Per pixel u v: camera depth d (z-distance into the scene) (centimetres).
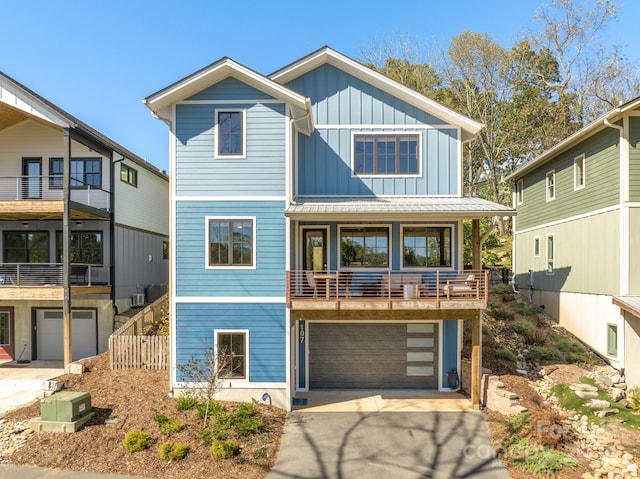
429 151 1380
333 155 1379
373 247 1348
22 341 1719
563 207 1739
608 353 1409
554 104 2939
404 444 980
